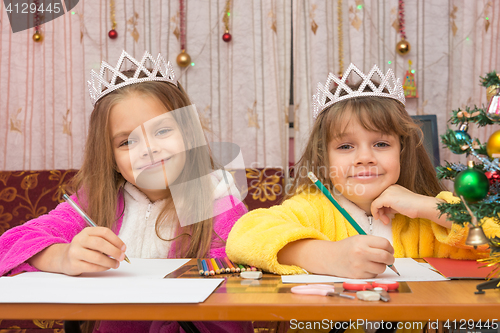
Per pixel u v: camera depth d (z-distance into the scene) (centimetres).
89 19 229
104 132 90
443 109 218
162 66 100
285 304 40
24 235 69
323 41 217
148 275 58
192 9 226
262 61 222
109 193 93
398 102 90
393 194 78
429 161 94
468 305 39
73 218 90
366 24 215
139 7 228
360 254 53
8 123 232
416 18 219
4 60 232
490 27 210
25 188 159
